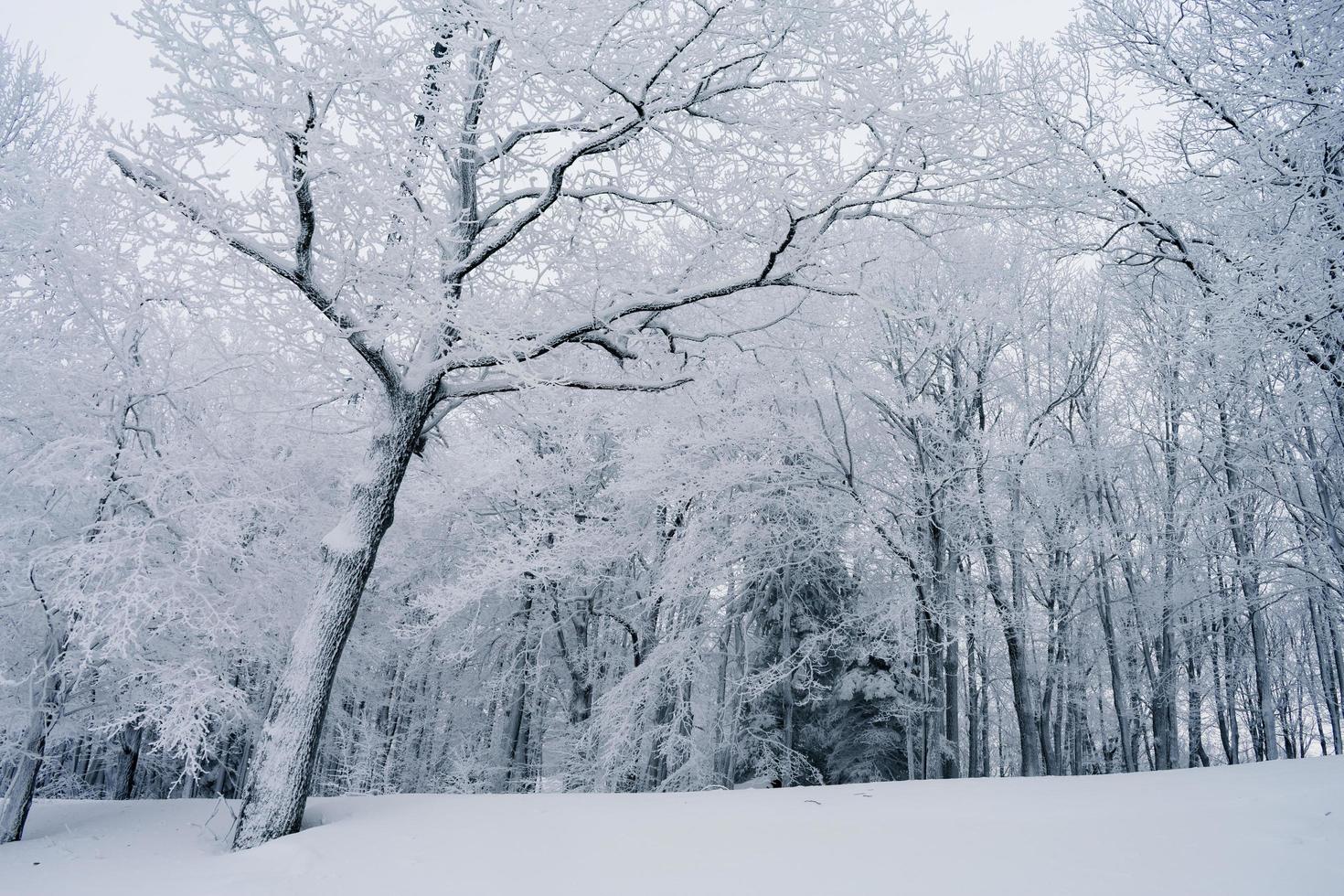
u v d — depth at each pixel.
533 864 4.82
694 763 13.48
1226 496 13.15
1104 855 4.14
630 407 12.73
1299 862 3.69
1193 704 16.52
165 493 8.41
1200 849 4.06
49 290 8.46
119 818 8.02
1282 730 20.55
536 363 8.97
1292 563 11.77
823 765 14.83
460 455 13.09
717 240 7.98
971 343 13.81
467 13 6.00
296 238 6.87
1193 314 11.69
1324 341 8.39
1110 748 20.94
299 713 6.63
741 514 12.69
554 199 7.53
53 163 13.60
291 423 9.74
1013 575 14.27
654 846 5.10
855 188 8.25
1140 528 15.62
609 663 16.05
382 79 6.11
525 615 15.72
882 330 12.49
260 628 9.52
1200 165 9.49
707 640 14.29
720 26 6.62
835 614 15.07
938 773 13.91
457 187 7.93
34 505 8.48
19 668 8.76
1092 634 17.73
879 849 4.63
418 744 19.22
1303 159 8.31
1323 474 9.70
